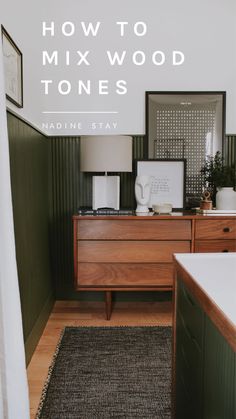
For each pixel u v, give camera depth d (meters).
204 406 0.99
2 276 1.23
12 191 1.89
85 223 2.67
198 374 1.06
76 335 2.52
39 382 1.94
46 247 2.96
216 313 0.85
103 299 3.23
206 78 3.06
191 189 3.10
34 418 1.65
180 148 3.08
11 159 1.88
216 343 0.88
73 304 3.17
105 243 2.69
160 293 3.22
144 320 2.80
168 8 3.01
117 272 2.71
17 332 1.28
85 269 2.71
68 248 3.19
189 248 2.70
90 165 2.72
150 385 1.91
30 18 2.82
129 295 3.22
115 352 2.27
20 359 1.30
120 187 3.13
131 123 3.09
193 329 1.12
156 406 1.74
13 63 2.11
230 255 1.44
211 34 3.03
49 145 3.10
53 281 3.20
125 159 2.73
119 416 1.67
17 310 1.29
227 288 1.02
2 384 1.23
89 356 2.22
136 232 2.68
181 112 3.06
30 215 2.34
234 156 3.11
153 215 2.70
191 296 1.15
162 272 2.71
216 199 2.88
